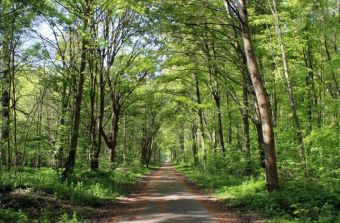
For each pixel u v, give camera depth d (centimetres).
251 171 2730
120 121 4869
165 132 8106
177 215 1420
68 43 2739
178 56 2897
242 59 2434
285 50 2355
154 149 10512
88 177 2472
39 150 2414
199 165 4966
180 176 4359
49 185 1736
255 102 2489
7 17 1978
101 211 1538
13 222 1148
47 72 2547
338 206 1332
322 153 2031
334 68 2228
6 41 2184
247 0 2492
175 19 2230
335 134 1978
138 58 3006
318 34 2428
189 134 7281
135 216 1410
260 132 2550
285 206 1423
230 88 2816
